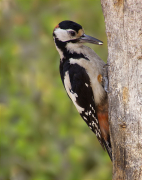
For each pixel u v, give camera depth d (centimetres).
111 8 679
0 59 1323
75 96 789
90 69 754
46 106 1324
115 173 671
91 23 1388
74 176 1254
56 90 1295
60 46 791
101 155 1284
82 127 1295
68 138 1358
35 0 1404
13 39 1385
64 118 1305
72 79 772
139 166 636
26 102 1324
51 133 1323
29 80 1345
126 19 658
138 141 637
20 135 1243
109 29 688
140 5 646
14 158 1245
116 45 674
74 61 770
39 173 1245
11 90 1332
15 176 1261
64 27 786
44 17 1362
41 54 1401
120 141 660
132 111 645
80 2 1397
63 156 1301
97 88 754
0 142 1217
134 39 650
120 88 663
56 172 1242
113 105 676
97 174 1238
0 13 1370
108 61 702
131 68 652
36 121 1301
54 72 1360
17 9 1398
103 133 795
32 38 1405
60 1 1414
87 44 1359
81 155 1245
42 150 1277
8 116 1257
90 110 786
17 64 1357
